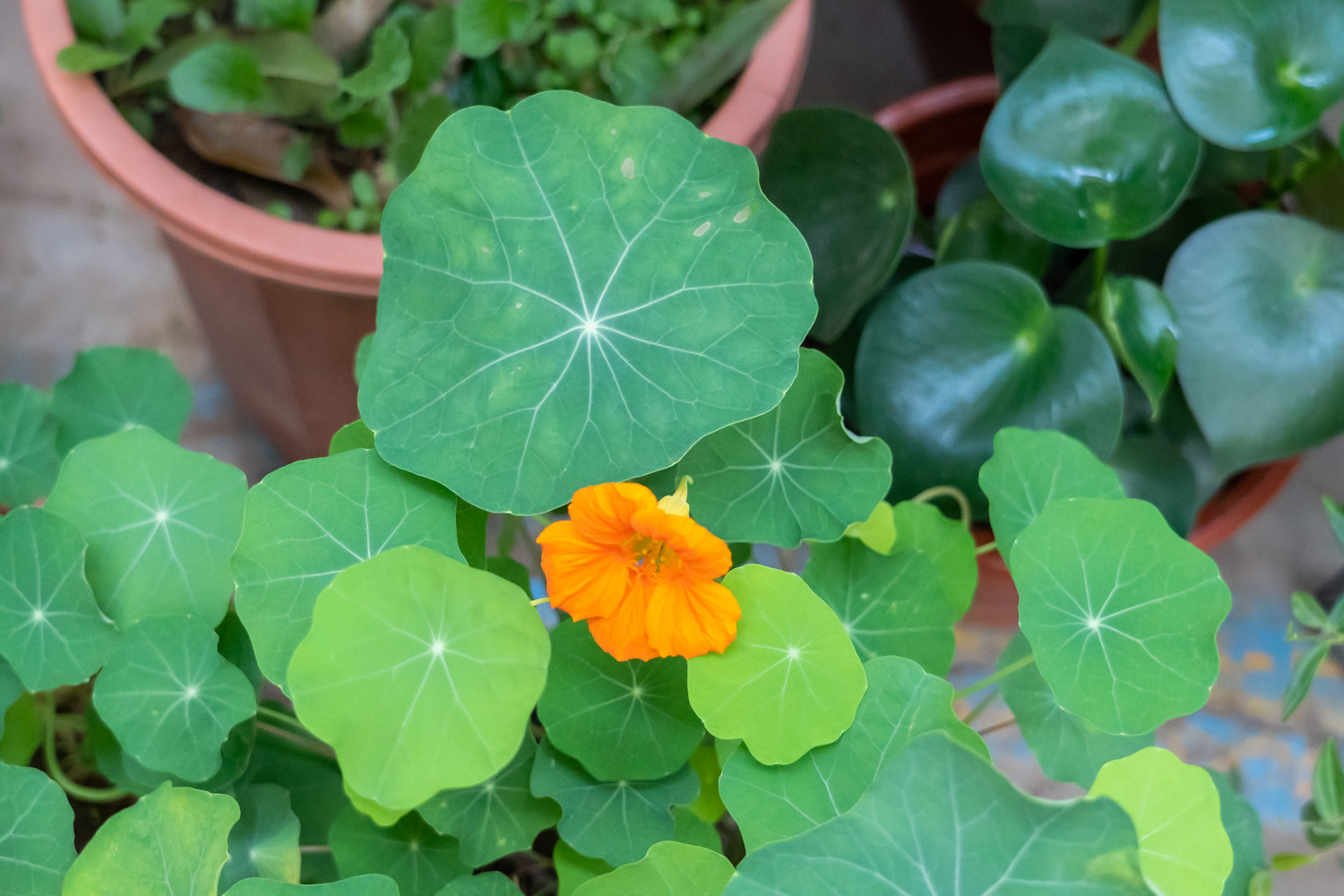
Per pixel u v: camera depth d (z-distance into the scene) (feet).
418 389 1.64
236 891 1.56
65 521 1.70
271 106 2.11
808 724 1.65
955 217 2.37
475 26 2.09
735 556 1.94
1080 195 2.11
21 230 3.07
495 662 1.56
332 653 1.56
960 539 1.93
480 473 1.63
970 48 3.34
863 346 2.24
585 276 1.67
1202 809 1.63
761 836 1.64
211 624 1.75
